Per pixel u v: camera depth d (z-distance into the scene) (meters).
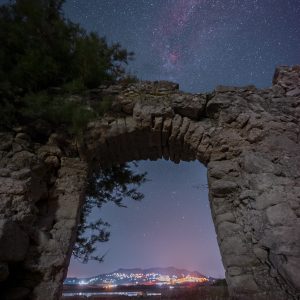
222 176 4.17
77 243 6.39
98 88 4.93
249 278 3.27
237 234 3.71
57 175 4.20
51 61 4.55
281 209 3.57
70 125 4.39
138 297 7.38
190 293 6.45
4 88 4.12
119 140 4.66
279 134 4.36
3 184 3.30
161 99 4.73
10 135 4.03
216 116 4.69
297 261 3.12
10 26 4.56
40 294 3.08
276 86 5.13
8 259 2.91
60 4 5.38
